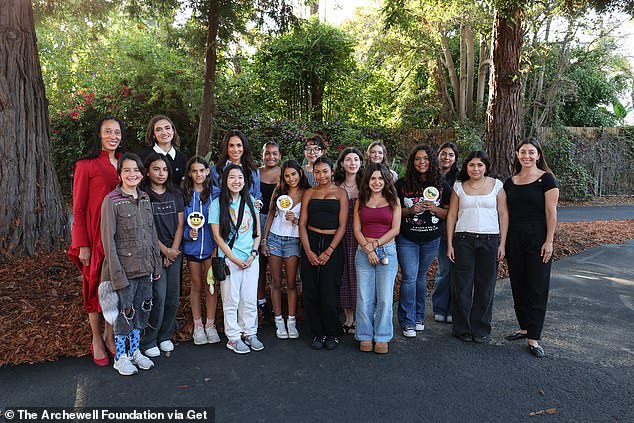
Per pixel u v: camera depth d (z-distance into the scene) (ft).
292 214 14.19
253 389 11.37
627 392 11.37
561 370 12.55
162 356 13.16
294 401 10.83
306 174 16.31
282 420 10.05
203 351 13.53
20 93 20.01
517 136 27.25
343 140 43.73
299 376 12.09
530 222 13.87
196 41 26.81
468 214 14.28
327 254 13.67
